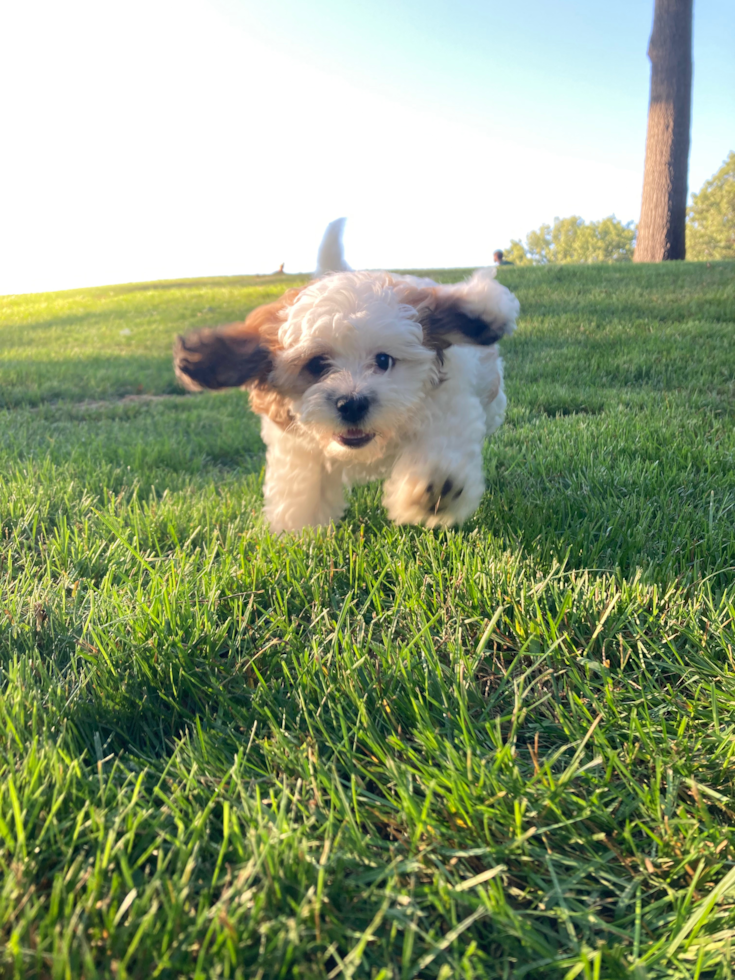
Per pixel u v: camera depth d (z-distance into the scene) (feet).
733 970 0.73
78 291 14.15
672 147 9.51
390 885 0.78
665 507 1.71
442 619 1.28
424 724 1.05
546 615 1.25
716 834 0.88
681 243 9.82
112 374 4.66
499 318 1.66
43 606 1.33
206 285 14.34
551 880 0.87
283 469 1.77
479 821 0.89
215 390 1.78
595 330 4.54
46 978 0.71
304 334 1.60
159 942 0.72
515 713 1.03
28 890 0.77
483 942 0.79
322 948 0.76
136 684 1.14
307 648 1.21
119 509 1.90
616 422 2.48
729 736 1.00
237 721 1.10
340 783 0.96
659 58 9.32
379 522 1.85
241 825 0.90
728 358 3.44
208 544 1.68
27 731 1.03
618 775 0.99
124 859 0.78
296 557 1.50
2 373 4.54
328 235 2.02
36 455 2.56
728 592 1.31
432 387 1.69
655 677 1.16
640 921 0.79
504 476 2.08
